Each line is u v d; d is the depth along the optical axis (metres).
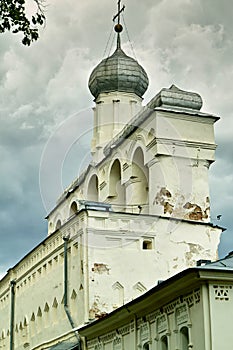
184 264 37.53
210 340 23.06
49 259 41.72
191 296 24.33
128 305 28.64
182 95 39.62
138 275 36.72
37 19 15.90
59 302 39.41
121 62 46.00
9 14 15.87
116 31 47.50
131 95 46.03
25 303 45.84
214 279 23.39
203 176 39.06
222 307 23.45
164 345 26.83
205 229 38.41
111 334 31.78
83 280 36.28
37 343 42.25
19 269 47.91
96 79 46.06
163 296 26.00
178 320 25.38
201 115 39.56
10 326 48.12
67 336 37.25
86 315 35.53
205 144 39.38
